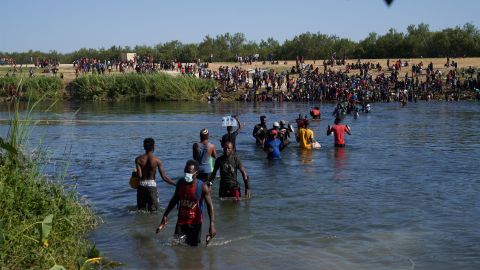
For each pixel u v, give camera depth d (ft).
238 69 248.32
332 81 221.87
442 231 34.47
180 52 416.26
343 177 53.01
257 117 143.95
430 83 221.87
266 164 60.85
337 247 31.53
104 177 54.49
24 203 29.76
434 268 28.02
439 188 47.65
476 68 242.17
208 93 229.04
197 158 44.91
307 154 69.00
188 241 32.04
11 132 36.29
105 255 30.25
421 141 84.89
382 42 364.99
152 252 30.78
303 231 34.71
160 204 42.34
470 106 178.09
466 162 62.54
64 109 176.14
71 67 287.48
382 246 31.60
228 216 38.50
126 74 235.40
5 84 201.87
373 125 115.85
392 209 40.14
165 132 101.91
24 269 24.81
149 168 39.73
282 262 29.12
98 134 98.12
